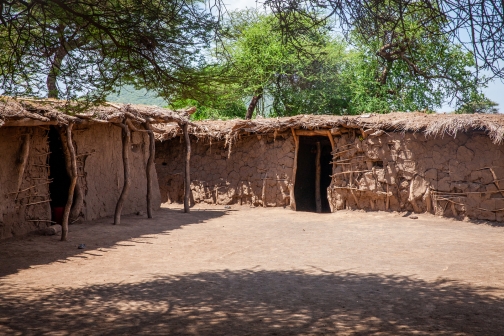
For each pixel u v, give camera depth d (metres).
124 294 6.61
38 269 8.30
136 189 15.72
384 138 15.30
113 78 6.89
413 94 19.30
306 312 5.70
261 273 7.96
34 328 5.12
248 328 5.09
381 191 15.32
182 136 19.20
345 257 9.34
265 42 19.80
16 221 11.12
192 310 5.81
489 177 13.59
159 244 10.77
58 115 10.79
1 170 10.68
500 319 5.39
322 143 19.34
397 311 5.73
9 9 6.23
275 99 24.61
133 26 6.29
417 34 6.10
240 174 18.41
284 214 16.23
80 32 6.55
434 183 14.44
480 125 13.28
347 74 22.27
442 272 7.94
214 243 10.95
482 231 12.38
